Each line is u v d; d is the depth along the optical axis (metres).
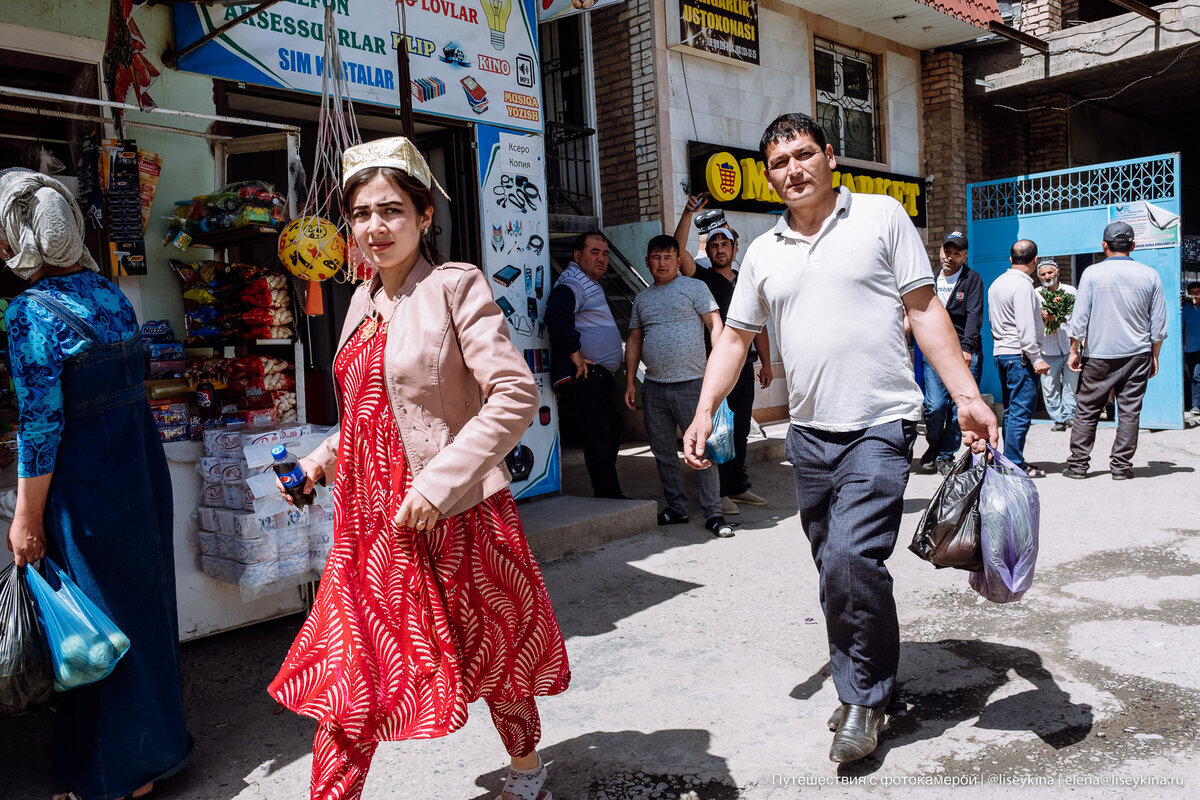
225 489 3.67
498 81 6.02
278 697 2.18
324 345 4.71
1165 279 9.28
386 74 5.32
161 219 4.23
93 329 2.54
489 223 5.98
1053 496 6.35
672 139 8.57
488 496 2.19
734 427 6.41
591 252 6.14
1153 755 2.68
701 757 2.82
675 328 5.66
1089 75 11.57
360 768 2.11
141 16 4.27
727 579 4.69
